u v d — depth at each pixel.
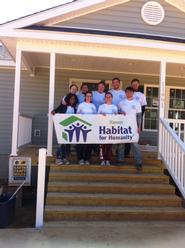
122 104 7.93
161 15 8.85
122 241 5.33
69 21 8.47
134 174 7.62
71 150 9.10
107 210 6.46
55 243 5.21
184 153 6.90
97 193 7.08
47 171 7.88
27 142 10.32
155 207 6.80
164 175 7.66
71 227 5.98
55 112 7.88
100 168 7.72
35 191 8.60
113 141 7.69
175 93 12.33
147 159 8.25
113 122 7.71
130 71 11.70
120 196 6.92
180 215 6.58
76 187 7.07
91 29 8.30
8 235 5.57
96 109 8.15
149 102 12.09
